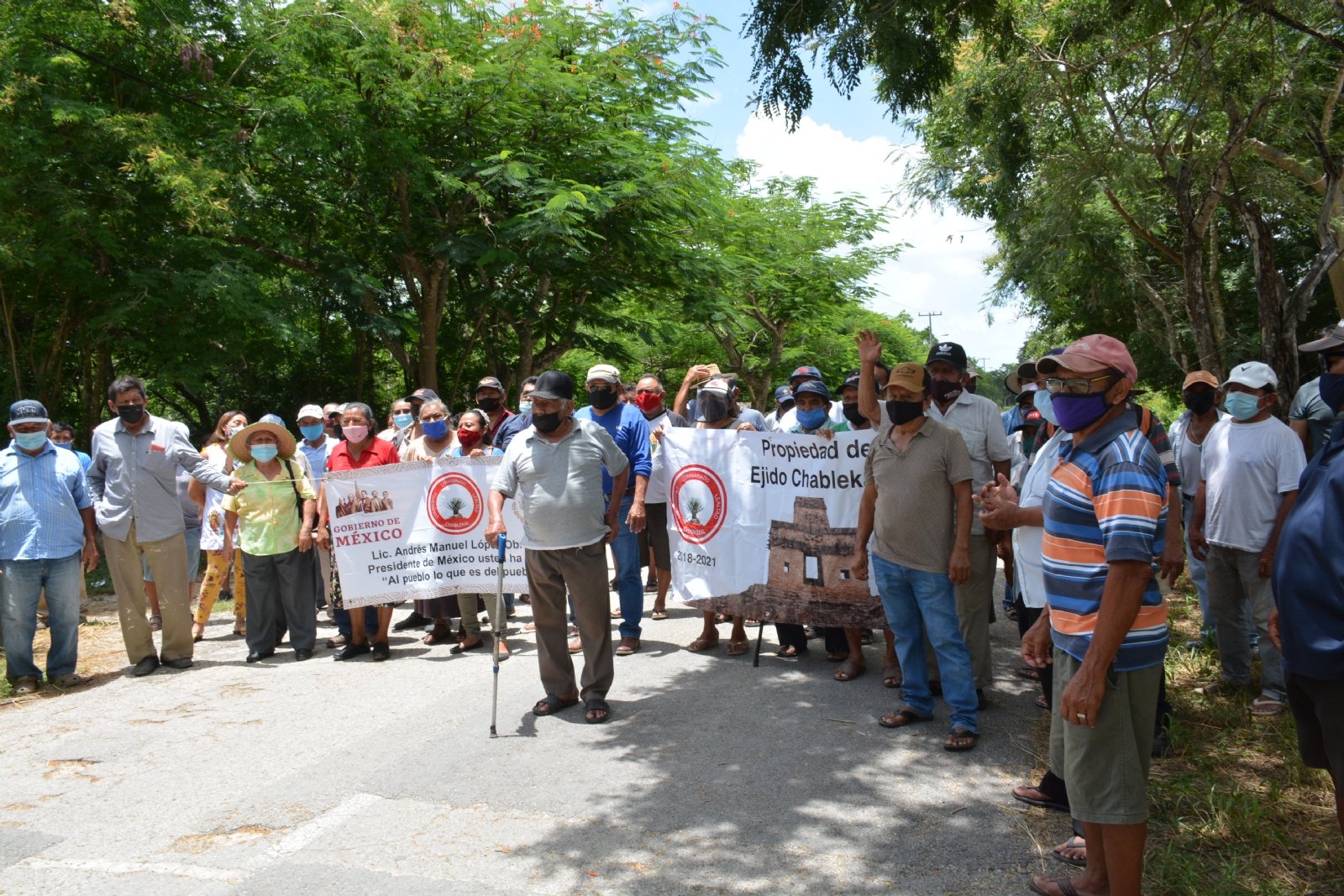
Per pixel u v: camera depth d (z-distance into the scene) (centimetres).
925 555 483
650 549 822
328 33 1385
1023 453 720
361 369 2108
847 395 630
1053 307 1750
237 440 700
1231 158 855
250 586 702
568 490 529
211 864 364
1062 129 926
